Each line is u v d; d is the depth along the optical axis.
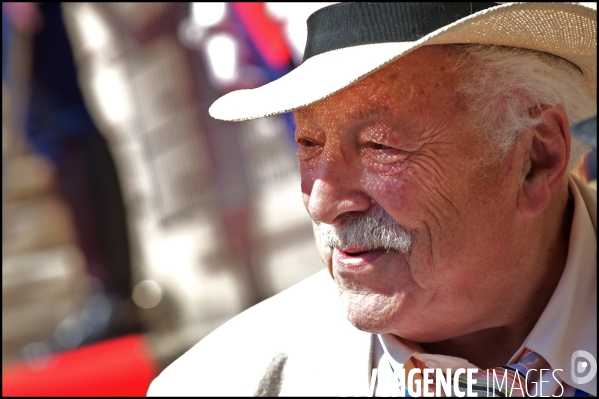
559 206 2.94
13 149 9.15
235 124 8.90
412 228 2.67
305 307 3.46
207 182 9.29
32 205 11.98
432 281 2.72
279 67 6.25
